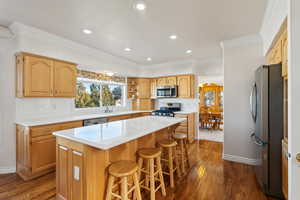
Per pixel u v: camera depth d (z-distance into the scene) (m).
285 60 1.62
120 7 1.86
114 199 1.62
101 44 3.16
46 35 2.59
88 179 1.39
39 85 2.56
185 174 2.42
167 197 1.86
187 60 4.47
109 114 3.80
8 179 2.28
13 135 2.51
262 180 1.96
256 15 2.03
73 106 3.44
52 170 2.53
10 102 2.49
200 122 6.27
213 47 3.32
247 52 2.77
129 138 1.46
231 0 1.71
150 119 2.66
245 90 2.79
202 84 8.02
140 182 1.88
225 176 2.36
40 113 2.83
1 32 2.35
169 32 2.56
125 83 5.14
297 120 0.94
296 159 0.94
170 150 2.10
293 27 0.94
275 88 1.82
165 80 4.86
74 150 1.49
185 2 1.75
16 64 2.51
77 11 1.95
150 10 1.92
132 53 3.79
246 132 2.79
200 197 1.86
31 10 1.93
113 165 1.49
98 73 4.22
